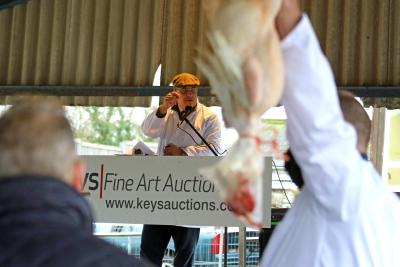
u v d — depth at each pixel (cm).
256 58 165
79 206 151
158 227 628
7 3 889
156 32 863
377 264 219
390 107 768
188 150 624
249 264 635
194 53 845
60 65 907
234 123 171
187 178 557
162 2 862
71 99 898
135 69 871
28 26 920
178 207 559
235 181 167
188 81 649
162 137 659
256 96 165
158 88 852
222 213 545
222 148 652
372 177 231
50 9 913
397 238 226
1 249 142
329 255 219
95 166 586
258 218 172
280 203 715
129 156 577
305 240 224
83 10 898
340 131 208
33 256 141
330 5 789
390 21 771
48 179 148
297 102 199
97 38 890
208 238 777
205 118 649
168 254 805
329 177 210
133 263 149
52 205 146
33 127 151
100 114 2678
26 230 143
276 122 738
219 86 171
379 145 864
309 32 193
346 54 782
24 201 145
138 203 571
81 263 143
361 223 218
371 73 776
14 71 927
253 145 169
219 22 165
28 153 149
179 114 650
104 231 948
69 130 157
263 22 165
